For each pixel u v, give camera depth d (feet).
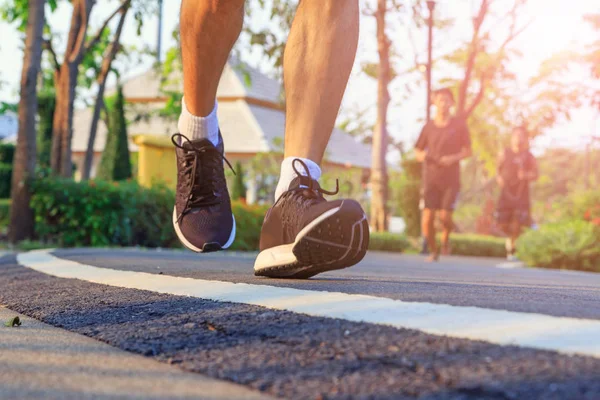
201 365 3.52
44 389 3.06
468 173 135.44
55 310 5.95
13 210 31.50
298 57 6.50
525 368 2.90
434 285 6.32
